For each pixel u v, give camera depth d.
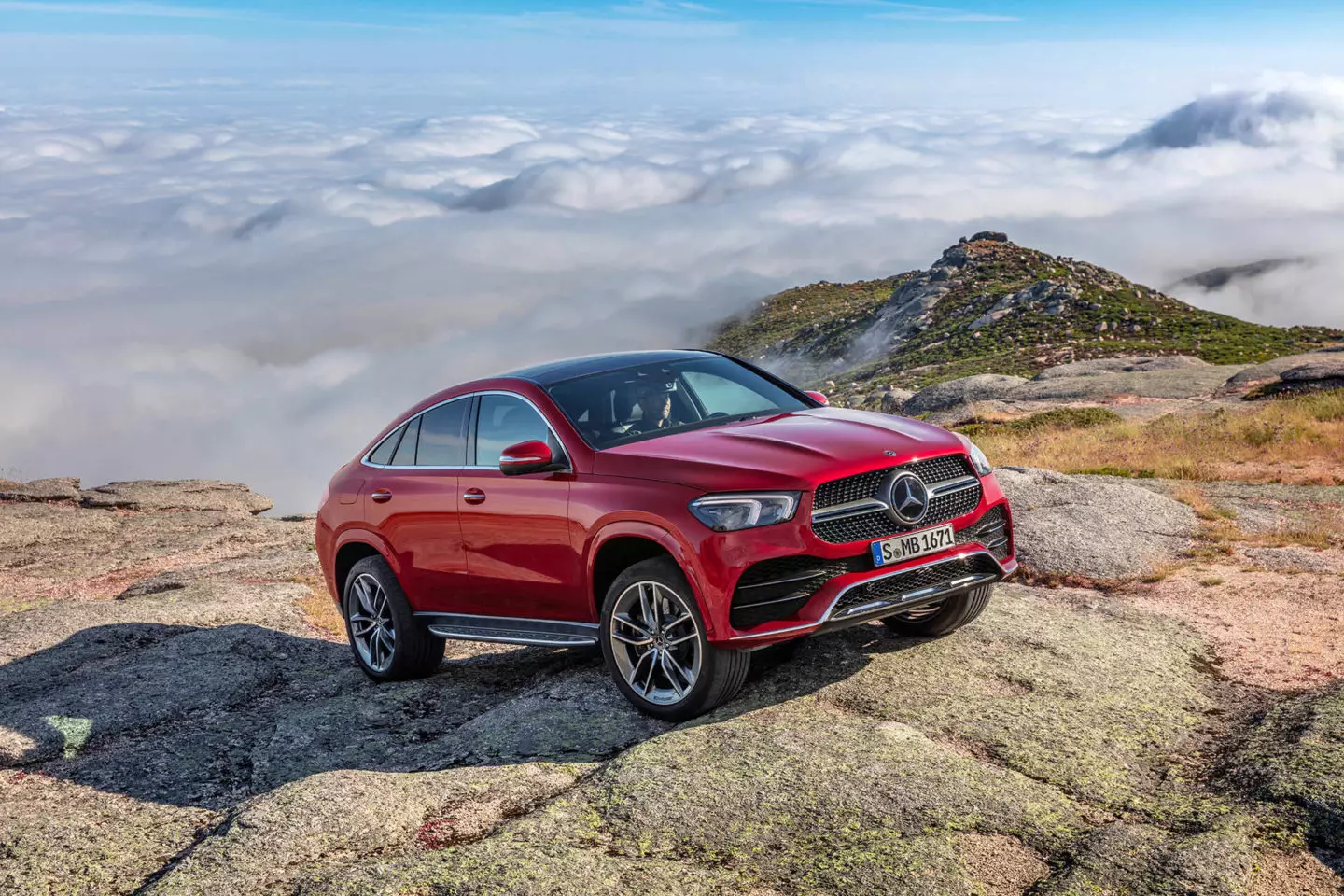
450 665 6.76
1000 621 5.77
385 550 6.29
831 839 3.36
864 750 4.00
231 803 4.64
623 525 4.80
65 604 9.08
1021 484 10.08
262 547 13.52
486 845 3.49
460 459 5.91
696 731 4.37
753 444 4.84
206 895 3.37
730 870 3.25
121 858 4.01
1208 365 41.12
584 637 5.27
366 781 4.14
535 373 5.85
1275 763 3.66
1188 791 3.63
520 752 4.65
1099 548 7.87
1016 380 43.66
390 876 3.30
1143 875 3.01
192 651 7.16
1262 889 2.92
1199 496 10.11
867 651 5.38
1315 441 15.62
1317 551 7.73
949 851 3.23
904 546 4.60
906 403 46.44
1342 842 3.12
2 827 4.41
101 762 5.35
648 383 5.67
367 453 6.71
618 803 3.75
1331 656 5.07
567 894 3.12
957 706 4.53
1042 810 3.49
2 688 6.91
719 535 4.44
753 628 4.44
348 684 6.68
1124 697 4.58
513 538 5.41
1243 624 5.75
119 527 14.95
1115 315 147.38
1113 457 16.12
